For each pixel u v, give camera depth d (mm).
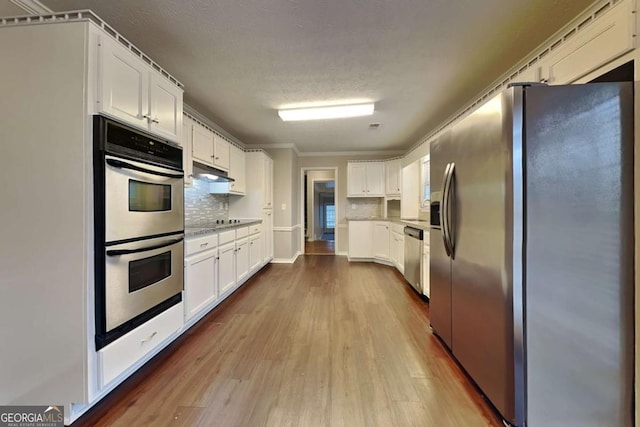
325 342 2275
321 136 4902
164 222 1968
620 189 1292
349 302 3223
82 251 1421
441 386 1718
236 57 2330
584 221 1298
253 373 1857
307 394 1648
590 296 1299
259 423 1431
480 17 1860
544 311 1306
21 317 1446
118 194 1554
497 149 1408
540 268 1303
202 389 1696
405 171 5121
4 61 1442
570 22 1905
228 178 3963
